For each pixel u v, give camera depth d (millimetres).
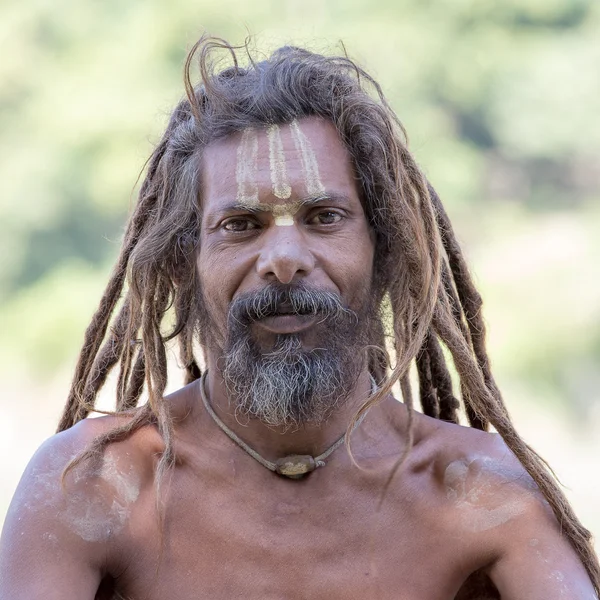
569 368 25219
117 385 5562
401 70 27500
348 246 5121
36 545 4766
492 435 5277
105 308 5660
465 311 5777
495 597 5047
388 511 4988
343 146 5215
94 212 27344
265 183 5039
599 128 29922
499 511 4969
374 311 5402
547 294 26375
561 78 29891
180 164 5379
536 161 30469
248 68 5434
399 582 4902
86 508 4871
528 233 28438
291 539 4926
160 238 5375
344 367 5086
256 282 5016
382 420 5273
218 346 5188
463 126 30359
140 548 4902
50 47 28953
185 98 5543
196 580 4871
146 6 28031
